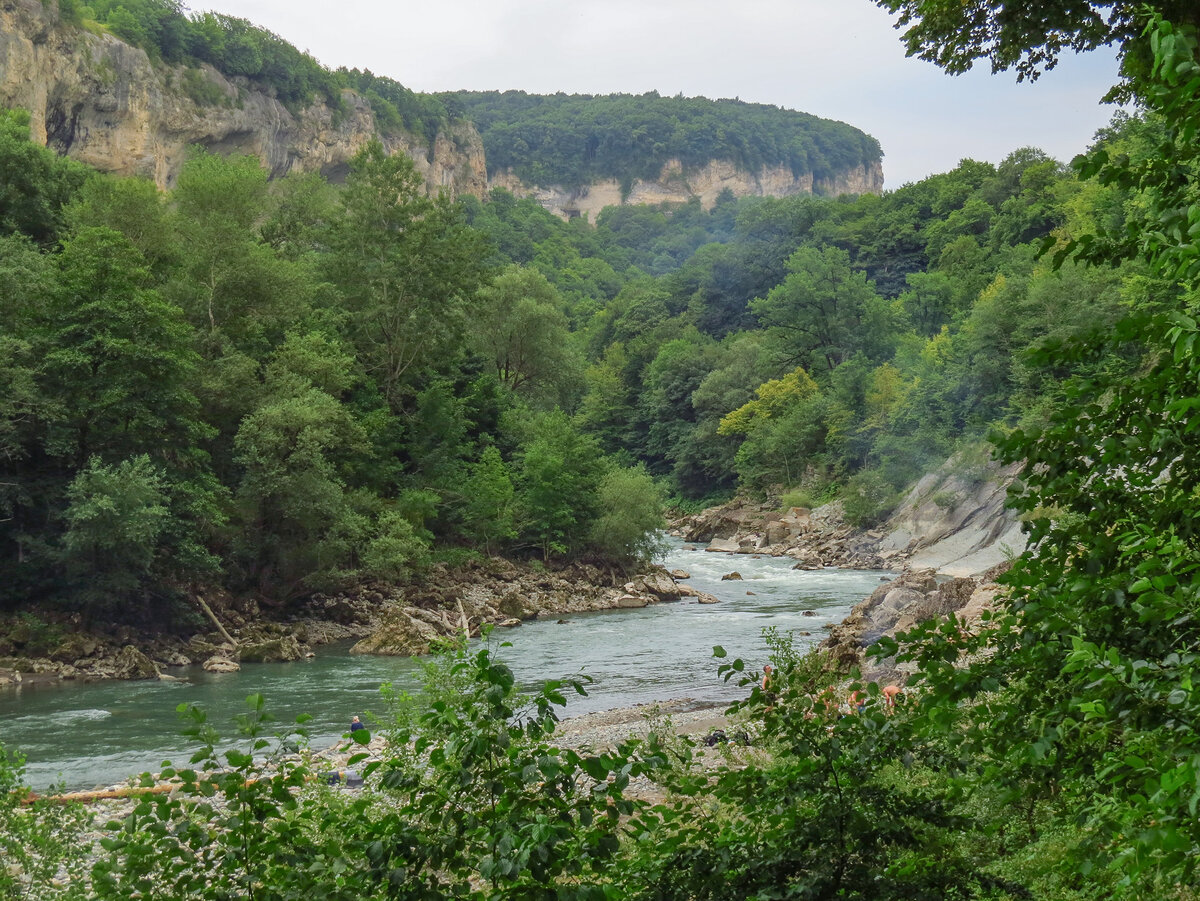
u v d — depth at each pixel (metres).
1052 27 11.98
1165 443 5.34
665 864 6.37
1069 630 5.39
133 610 38.94
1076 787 5.80
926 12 12.98
